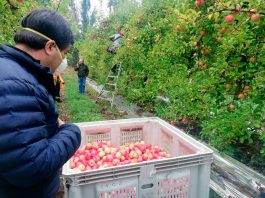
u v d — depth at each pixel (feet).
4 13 10.95
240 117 12.17
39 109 3.74
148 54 22.75
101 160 8.01
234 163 12.46
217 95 11.38
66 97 33.19
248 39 9.43
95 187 5.38
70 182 5.17
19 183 3.53
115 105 28.22
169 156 8.27
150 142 9.46
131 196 5.66
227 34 9.86
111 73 32.94
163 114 19.11
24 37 3.92
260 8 8.23
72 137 4.28
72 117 23.27
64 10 27.86
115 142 9.17
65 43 4.19
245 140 14.17
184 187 6.14
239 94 10.78
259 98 9.96
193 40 11.47
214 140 13.84
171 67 17.70
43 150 3.62
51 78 4.08
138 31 26.61
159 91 21.52
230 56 10.43
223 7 9.26
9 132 3.30
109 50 32.37
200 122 17.29
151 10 28.12
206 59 11.82
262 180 11.05
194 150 7.01
